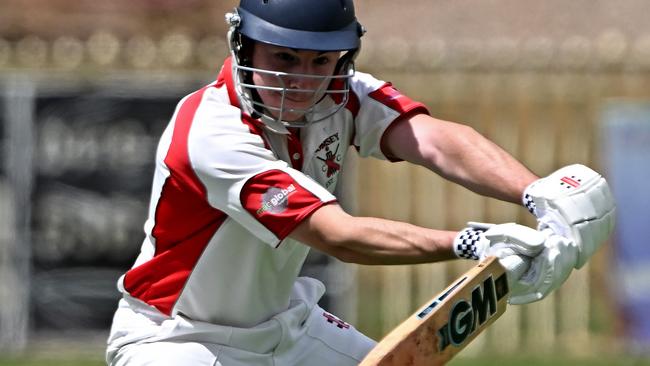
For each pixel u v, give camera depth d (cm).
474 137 1437
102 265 3334
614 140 3559
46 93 3303
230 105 1373
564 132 3656
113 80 3303
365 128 1473
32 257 3334
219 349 1466
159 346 1463
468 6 5588
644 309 3550
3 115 3303
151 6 5412
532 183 1369
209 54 3731
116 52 3731
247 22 1340
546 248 1260
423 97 3681
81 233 3322
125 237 3316
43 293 3341
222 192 1342
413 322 1202
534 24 5422
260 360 1487
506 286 1262
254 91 1371
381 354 1177
